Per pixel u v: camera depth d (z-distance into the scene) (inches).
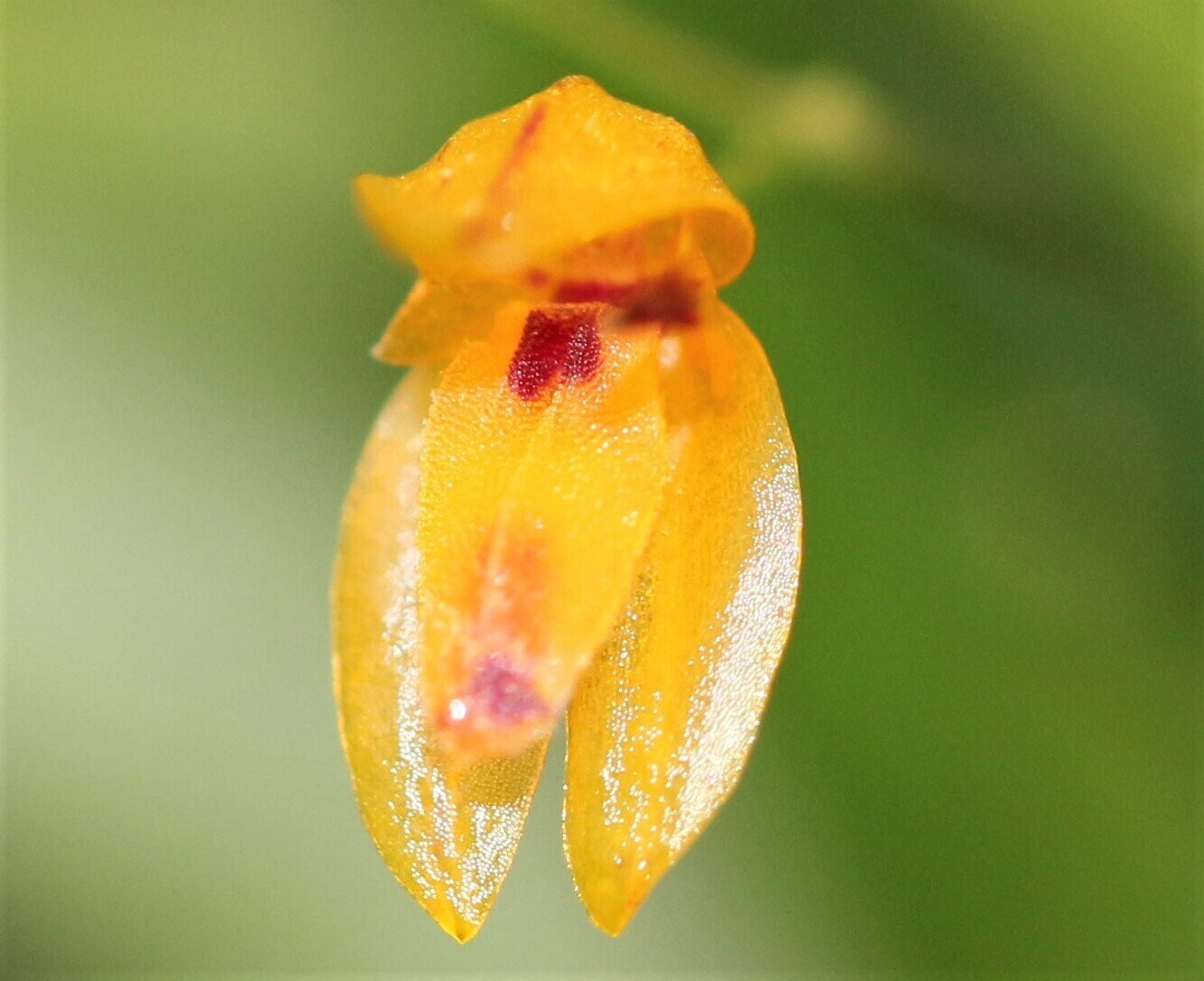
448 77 2.0
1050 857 2.0
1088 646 1.9
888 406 2.0
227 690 2.0
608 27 1.9
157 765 2.0
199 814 2.0
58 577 2.0
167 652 2.0
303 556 2.0
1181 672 1.9
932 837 2.0
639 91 2.0
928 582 2.0
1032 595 1.9
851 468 2.0
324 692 2.0
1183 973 1.9
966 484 1.9
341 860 2.0
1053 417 1.9
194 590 2.0
